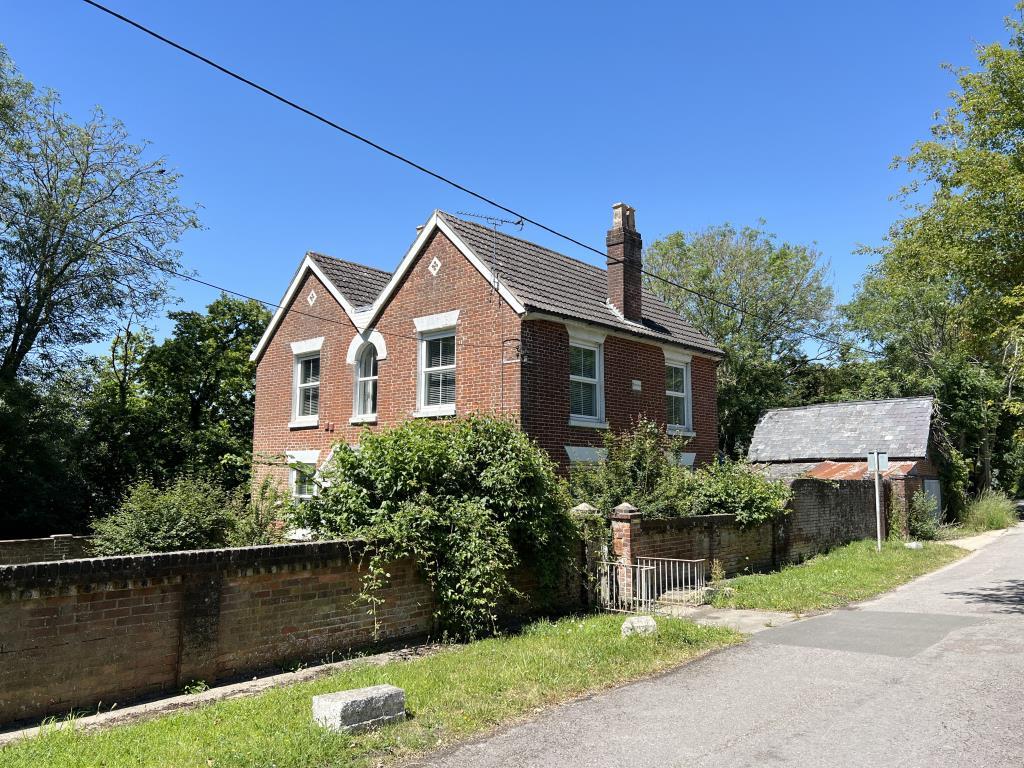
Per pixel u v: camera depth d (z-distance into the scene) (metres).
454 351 15.70
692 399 19.41
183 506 12.52
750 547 15.38
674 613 10.97
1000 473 42.09
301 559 8.11
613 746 5.41
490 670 7.37
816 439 29.61
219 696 6.82
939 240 11.51
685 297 39.56
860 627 9.81
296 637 8.05
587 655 7.95
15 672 5.98
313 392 18.98
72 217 23.14
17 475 19.95
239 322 32.09
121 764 4.82
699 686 7.03
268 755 4.96
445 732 5.68
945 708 6.19
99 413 25.17
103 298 24.06
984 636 9.09
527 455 10.69
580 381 15.95
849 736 5.54
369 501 9.71
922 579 14.87
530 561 10.78
